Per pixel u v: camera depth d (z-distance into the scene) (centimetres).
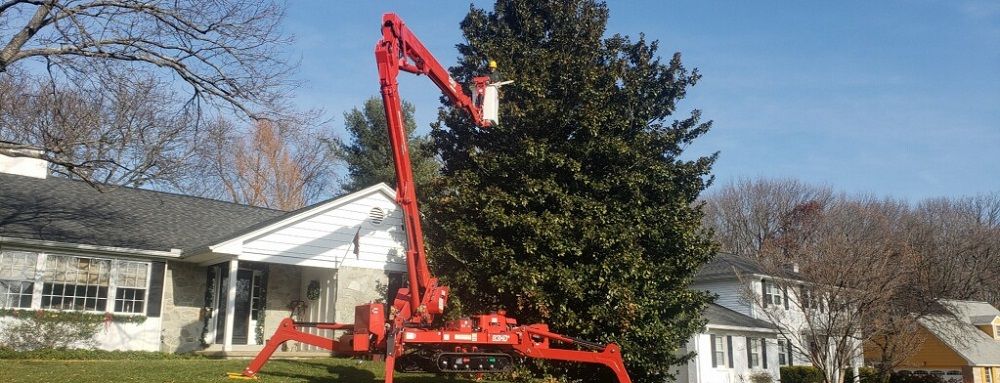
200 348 1783
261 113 1575
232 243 1686
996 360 3675
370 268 1919
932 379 3400
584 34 1820
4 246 1560
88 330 1617
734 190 5444
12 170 1984
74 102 1716
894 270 2356
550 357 1252
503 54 1770
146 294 1727
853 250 2325
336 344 1191
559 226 1576
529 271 1538
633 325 1582
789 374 3117
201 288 1833
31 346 1538
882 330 2384
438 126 1811
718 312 2925
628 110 1761
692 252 1731
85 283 1648
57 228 1662
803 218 4650
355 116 3850
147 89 1559
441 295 1206
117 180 2528
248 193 4012
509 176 1673
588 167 1692
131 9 1404
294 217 1795
